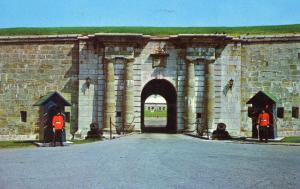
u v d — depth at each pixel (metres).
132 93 38.03
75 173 14.12
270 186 11.91
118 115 37.91
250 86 38.84
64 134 26.72
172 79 38.44
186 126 37.84
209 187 11.73
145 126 54.09
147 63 38.41
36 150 22.61
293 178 13.16
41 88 39.00
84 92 38.38
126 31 40.47
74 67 38.72
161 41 38.47
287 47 39.00
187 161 16.91
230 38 38.25
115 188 11.59
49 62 38.97
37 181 12.78
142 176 13.43
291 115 38.81
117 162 16.61
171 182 12.45
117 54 37.75
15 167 15.67
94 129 33.31
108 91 37.66
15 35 40.16
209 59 37.88
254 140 29.41
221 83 38.31
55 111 27.19
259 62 38.88
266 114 28.55
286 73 38.97
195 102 37.97
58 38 38.84
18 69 39.34
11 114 39.31
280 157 18.58
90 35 38.25
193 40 37.62
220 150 21.66
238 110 38.47
